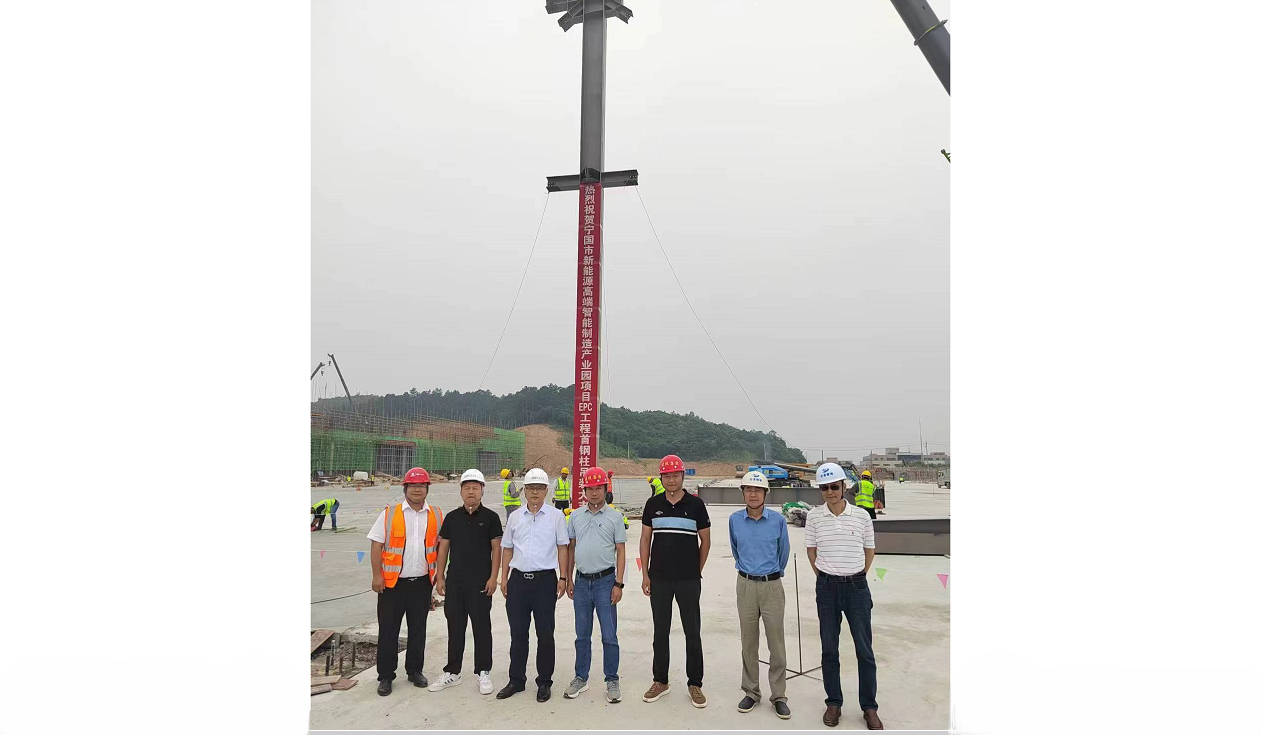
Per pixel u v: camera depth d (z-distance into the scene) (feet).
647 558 16.63
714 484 172.35
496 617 24.57
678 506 16.53
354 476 138.10
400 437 167.02
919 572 34.32
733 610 25.58
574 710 15.72
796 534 50.29
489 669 17.22
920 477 238.68
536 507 17.20
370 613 25.38
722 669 18.66
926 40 38.50
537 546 16.85
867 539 15.23
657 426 429.38
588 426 39.86
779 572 15.69
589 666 17.28
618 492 144.97
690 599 15.99
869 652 14.79
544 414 416.05
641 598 27.99
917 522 41.11
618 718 15.23
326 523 60.29
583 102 42.45
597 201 41.45
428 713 15.72
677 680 17.75
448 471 184.03
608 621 16.49
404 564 17.40
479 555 17.39
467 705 16.15
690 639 15.94
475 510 17.62
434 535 17.97
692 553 16.20
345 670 19.19
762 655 20.01
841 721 15.01
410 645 17.54
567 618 24.66
